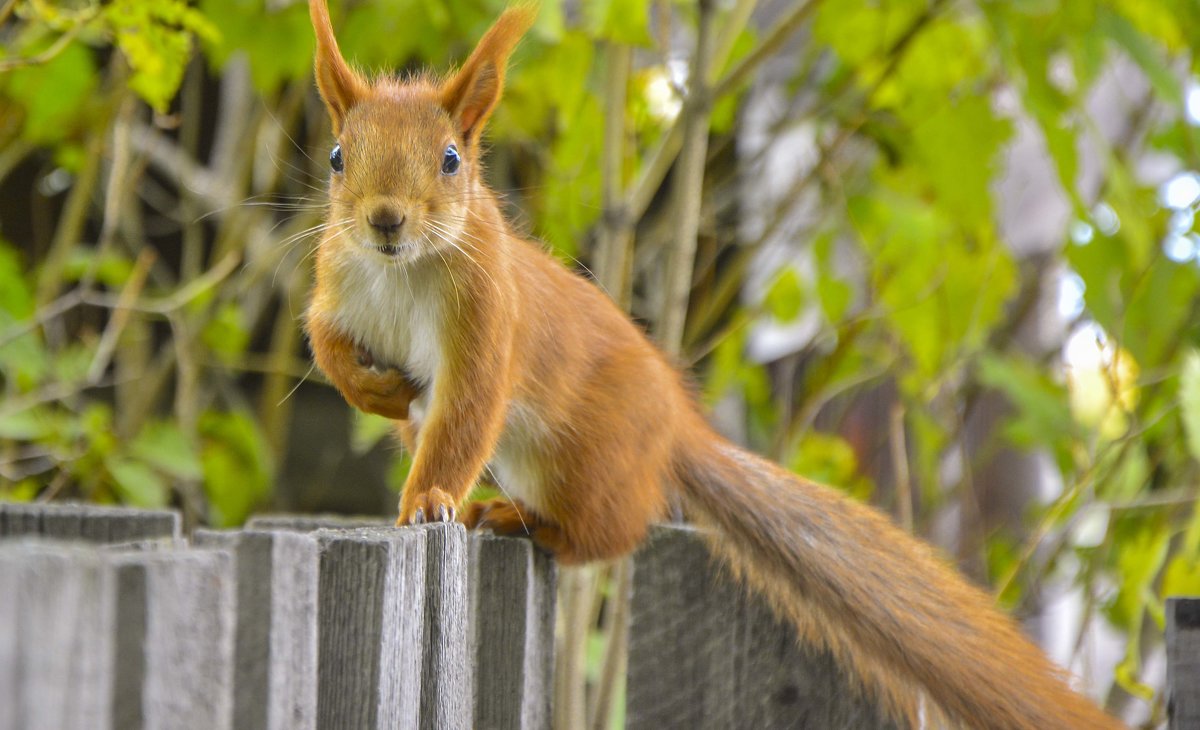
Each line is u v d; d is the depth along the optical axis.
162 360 12.23
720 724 5.81
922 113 10.03
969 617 5.93
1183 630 5.25
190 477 10.54
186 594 3.39
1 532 5.49
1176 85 9.12
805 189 11.27
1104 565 10.80
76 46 9.40
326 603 4.39
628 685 5.90
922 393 10.78
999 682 5.67
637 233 13.53
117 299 11.38
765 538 6.33
